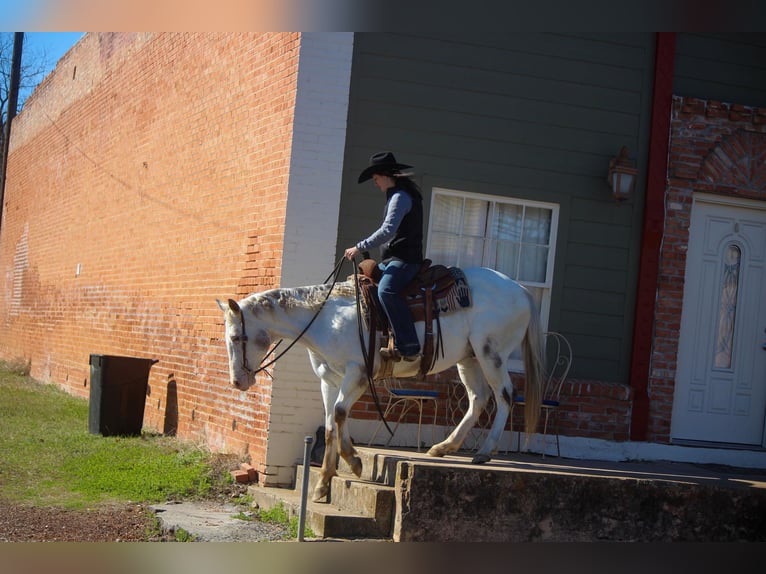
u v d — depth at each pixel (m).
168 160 11.90
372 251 8.49
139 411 10.82
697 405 9.62
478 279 7.42
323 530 6.57
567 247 9.14
